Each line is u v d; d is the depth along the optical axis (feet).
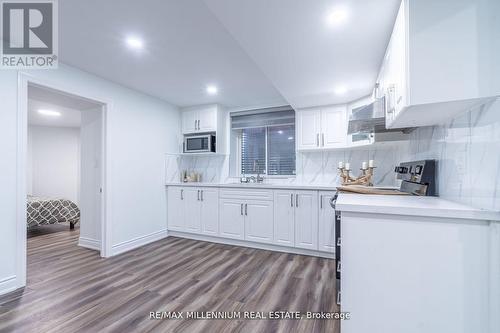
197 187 11.94
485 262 3.21
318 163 11.69
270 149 13.05
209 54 7.40
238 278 7.54
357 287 3.75
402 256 3.55
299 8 4.43
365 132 7.91
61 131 19.30
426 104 3.60
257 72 8.78
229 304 6.07
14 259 6.74
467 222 3.29
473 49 3.35
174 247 10.75
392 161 10.07
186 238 12.28
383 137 7.56
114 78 9.37
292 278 7.56
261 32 5.24
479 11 3.32
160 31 6.15
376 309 3.65
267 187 10.37
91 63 8.02
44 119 16.63
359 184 8.82
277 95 11.44
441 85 3.50
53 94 8.49
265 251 10.23
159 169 12.25
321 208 9.45
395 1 4.21
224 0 4.21
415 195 5.40
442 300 3.38
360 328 3.71
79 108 10.62
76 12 5.39
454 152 4.33
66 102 9.67
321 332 5.05
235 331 5.08
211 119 12.88
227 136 13.67
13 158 6.73
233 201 11.10
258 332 5.04
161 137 12.36
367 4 4.31
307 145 11.10
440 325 3.38
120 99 10.09
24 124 6.95
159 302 6.15
